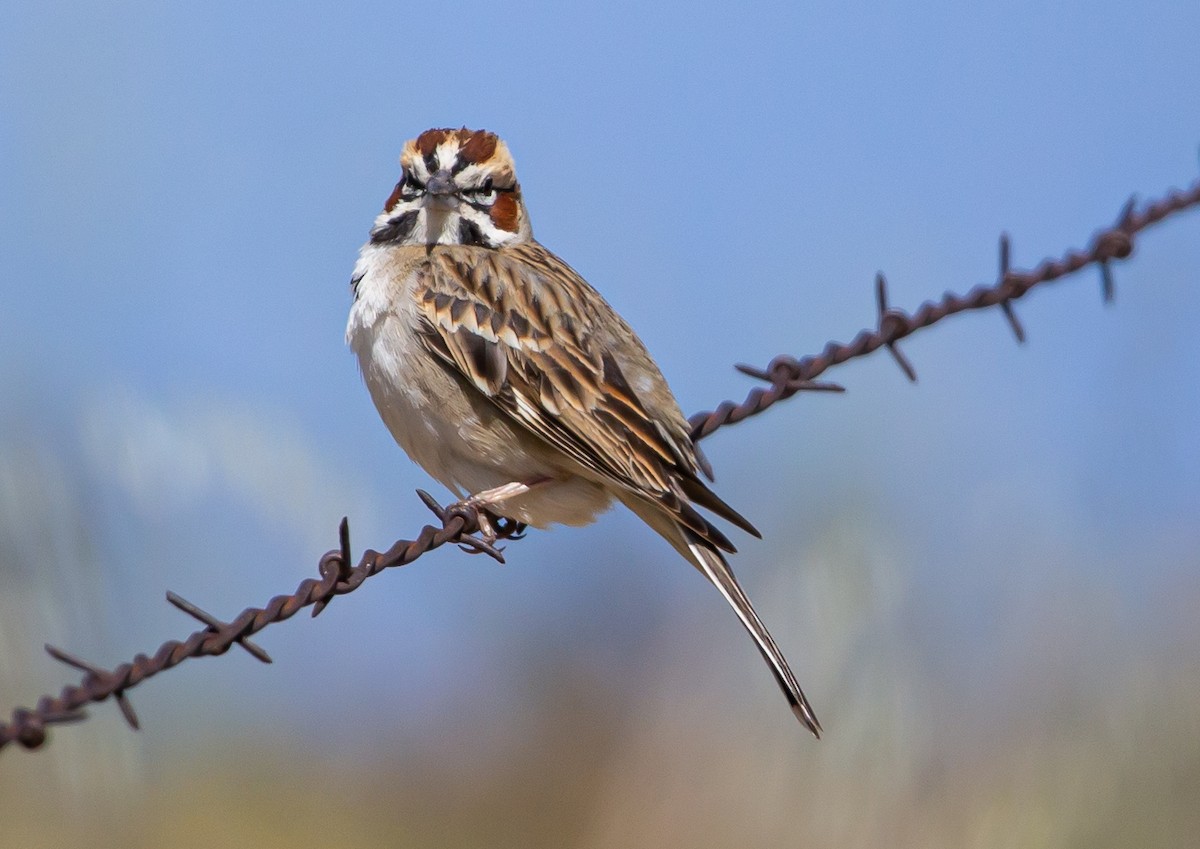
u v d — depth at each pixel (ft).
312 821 50.19
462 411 33.86
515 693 53.01
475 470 34.50
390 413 34.60
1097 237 34.45
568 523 34.88
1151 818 44.39
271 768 51.34
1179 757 45.37
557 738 51.90
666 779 49.80
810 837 44.24
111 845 46.65
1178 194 34.88
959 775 45.03
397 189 36.96
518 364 33.45
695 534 32.65
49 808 45.80
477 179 36.42
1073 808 44.32
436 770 52.16
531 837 50.65
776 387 33.86
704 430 34.24
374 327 34.32
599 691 52.29
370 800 51.55
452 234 36.40
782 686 31.68
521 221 37.52
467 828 51.08
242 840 49.83
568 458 33.55
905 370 33.71
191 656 26.40
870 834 43.47
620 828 49.90
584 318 34.50
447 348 33.58
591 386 33.32
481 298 33.81
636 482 32.58
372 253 36.11
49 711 25.32
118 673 25.77
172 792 50.26
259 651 26.78
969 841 43.62
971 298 33.88
